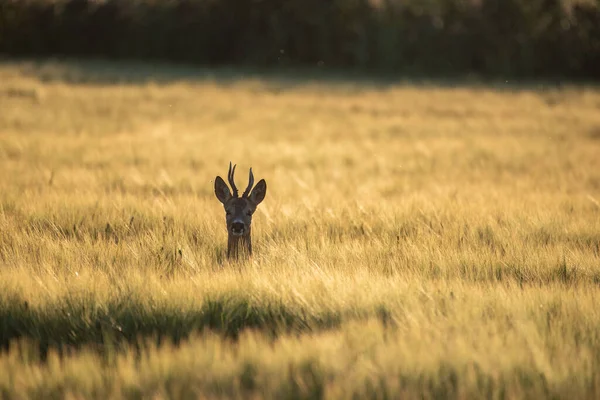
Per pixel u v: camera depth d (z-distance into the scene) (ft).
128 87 496.23
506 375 74.43
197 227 139.95
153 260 115.96
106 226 139.85
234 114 393.70
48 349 85.51
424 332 84.64
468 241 133.80
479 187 199.41
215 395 70.79
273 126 353.51
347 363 76.07
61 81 511.81
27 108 373.81
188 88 507.71
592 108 449.06
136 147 260.42
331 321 92.07
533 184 208.13
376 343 81.35
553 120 389.60
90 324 92.27
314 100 461.78
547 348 80.69
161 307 96.12
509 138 319.06
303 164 245.65
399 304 93.91
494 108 437.17
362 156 266.16
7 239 127.34
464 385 72.38
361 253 124.67
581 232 141.90
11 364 76.69
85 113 369.50
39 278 103.19
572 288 103.24
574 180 215.72
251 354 78.28
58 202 154.40
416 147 283.79
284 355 78.54
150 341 85.05
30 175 193.77
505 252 125.49
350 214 152.35
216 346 79.05
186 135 304.09
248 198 123.54
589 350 80.28
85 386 72.54
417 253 122.72
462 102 469.16
